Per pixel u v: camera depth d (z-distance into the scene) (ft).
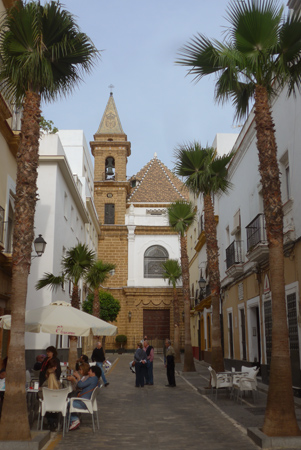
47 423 32.30
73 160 115.85
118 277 151.12
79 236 103.50
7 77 31.42
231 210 74.28
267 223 29.12
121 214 154.10
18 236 27.53
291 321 45.37
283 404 26.71
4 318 38.17
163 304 150.20
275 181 29.35
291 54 30.71
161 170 169.17
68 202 86.58
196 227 117.60
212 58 32.37
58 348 73.56
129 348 146.20
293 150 45.24
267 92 32.96
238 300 69.21
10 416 25.52
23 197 27.99
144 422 34.06
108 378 70.74
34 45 29.17
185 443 27.04
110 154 158.81
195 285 120.88
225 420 34.09
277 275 28.35
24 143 28.63
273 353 27.68
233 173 72.69
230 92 35.24
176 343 106.01
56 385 31.14
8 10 29.60
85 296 116.78
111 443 27.17
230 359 73.92
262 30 29.96
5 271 50.14
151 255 154.61
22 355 26.37
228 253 71.36
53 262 71.00
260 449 25.08
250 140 62.23
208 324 100.22
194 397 47.75
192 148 54.75
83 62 31.96
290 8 43.24
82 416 36.68
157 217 156.87
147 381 60.54
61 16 29.43
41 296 69.00
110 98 168.45
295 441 25.38
